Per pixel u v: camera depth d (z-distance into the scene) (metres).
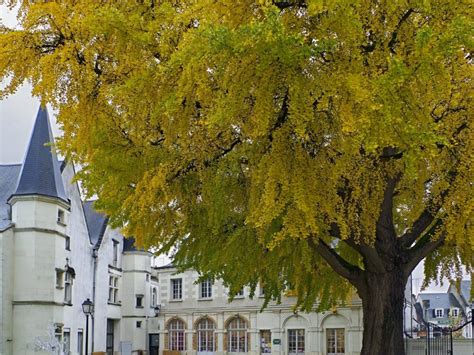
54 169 34.16
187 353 48.53
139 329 49.94
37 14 9.43
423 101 9.10
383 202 11.41
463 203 10.16
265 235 11.18
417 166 9.71
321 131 9.32
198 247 13.22
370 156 10.03
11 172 38.25
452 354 21.89
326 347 41.16
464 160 10.07
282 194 9.05
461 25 8.50
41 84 9.36
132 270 50.03
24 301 32.03
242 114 9.09
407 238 11.95
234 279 14.59
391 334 11.52
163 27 9.36
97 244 43.31
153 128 10.62
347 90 8.30
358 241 11.12
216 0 8.80
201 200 11.62
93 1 9.59
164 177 10.16
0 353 30.97
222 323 47.12
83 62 9.59
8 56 9.49
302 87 8.28
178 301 49.69
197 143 10.38
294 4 8.77
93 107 9.93
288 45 7.89
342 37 8.46
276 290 16.48
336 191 10.01
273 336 43.91
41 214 32.94
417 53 8.60
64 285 34.78
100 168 10.98
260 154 9.55
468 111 10.20
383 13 9.27
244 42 7.83
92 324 41.38
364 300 11.97
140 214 10.18
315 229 9.03
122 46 9.32
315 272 15.27
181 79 8.50
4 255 31.92
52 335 32.41
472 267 13.56
